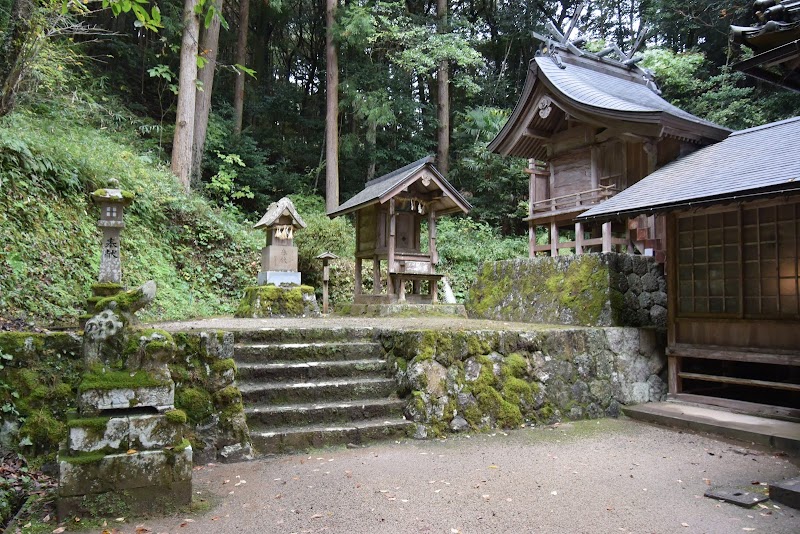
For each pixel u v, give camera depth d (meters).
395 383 5.54
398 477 3.95
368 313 9.59
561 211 9.20
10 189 7.10
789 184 4.74
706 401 6.23
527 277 8.82
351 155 18.33
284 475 3.98
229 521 3.16
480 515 3.27
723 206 6.06
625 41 22.27
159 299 8.89
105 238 5.05
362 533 3.01
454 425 5.27
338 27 16.81
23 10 4.82
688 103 15.64
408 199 9.60
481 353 5.70
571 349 6.24
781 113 13.70
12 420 3.90
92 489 3.15
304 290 9.06
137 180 10.38
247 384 5.10
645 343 6.82
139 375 3.39
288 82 23.16
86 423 3.21
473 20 22.38
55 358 4.16
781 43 4.08
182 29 13.85
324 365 5.50
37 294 6.39
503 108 21.44
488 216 17.92
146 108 16.83
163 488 3.30
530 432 5.43
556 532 3.05
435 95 21.98
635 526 3.15
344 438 4.78
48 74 10.12
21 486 3.55
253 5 20.81
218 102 18.84
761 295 5.76
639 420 6.04
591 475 4.07
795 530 3.12
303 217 14.46
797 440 4.73
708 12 16.66
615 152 8.84
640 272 7.71
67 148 8.75
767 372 7.27
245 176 16.55
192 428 4.30
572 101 8.35
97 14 16.22
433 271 9.88
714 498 3.61
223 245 11.92
